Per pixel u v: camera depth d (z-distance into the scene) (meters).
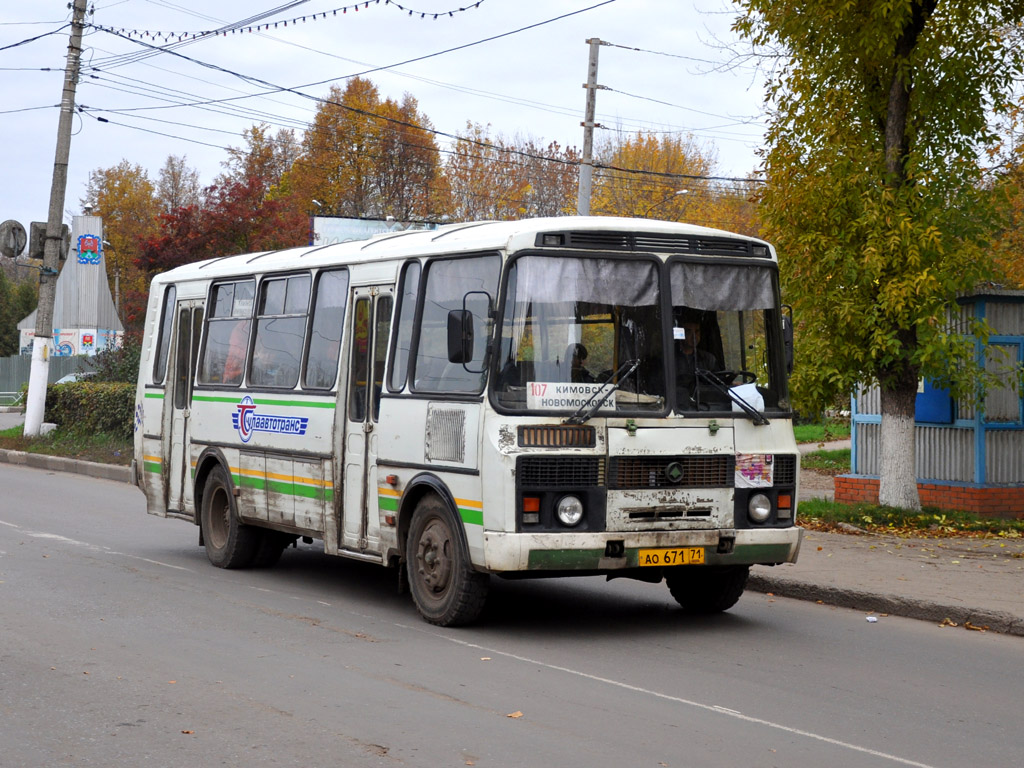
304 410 11.01
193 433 13.05
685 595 10.19
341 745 5.97
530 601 10.62
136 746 5.94
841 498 17.02
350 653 8.22
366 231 38.12
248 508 11.95
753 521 9.14
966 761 5.91
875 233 13.89
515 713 6.62
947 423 16.02
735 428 9.10
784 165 14.77
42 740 6.04
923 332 13.84
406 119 60.34
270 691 7.08
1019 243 22.31
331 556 13.64
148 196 79.38
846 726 6.52
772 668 7.97
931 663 8.21
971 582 10.75
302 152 62.38
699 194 51.97
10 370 58.03
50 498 18.77
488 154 60.69
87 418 27.34
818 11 14.03
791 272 14.75
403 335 9.85
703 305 9.18
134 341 30.17
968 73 14.45
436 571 9.23
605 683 7.43
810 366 14.59
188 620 9.34
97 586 10.85
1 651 8.07
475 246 9.05
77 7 26.78
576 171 59.81
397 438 9.69
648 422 8.77
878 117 15.12
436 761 5.71
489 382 8.58
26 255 28.33
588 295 8.80
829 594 10.59
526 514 8.43
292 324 11.51
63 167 27.25
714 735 6.27
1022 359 15.99
